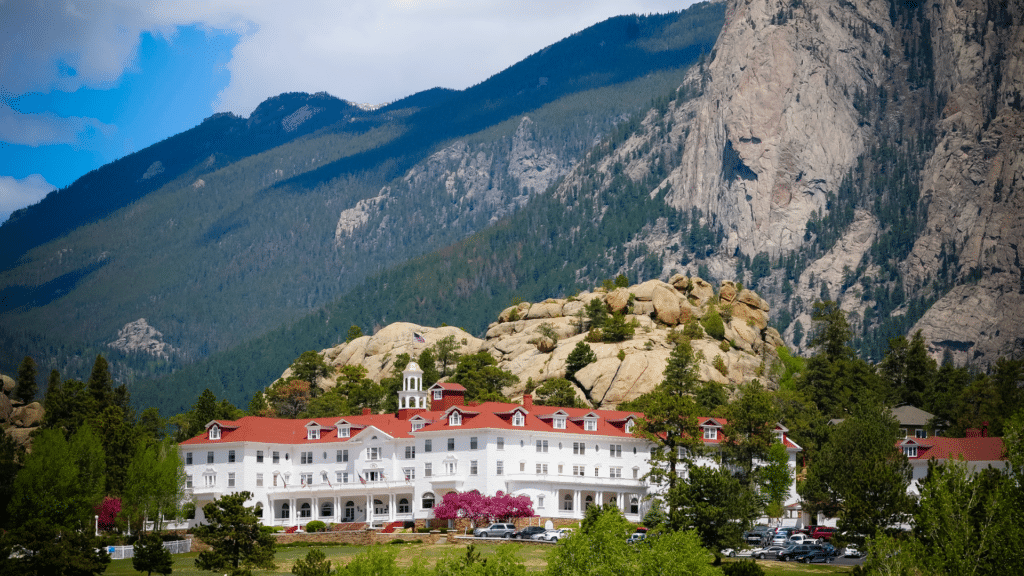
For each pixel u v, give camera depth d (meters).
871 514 126.69
